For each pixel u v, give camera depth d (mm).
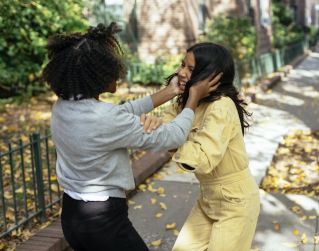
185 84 2504
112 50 2244
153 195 5328
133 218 4719
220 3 18516
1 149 6883
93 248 2266
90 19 13672
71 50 2152
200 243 2693
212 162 2328
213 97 2488
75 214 2248
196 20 16656
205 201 2652
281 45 26719
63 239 3971
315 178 6027
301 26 42094
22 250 3742
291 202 5027
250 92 11781
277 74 16359
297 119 9461
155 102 2623
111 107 2184
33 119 9016
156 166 6109
